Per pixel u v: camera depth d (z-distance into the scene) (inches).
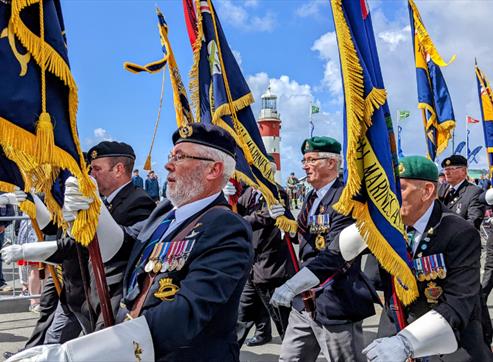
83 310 132.3
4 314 255.3
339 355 134.0
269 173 168.6
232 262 73.3
